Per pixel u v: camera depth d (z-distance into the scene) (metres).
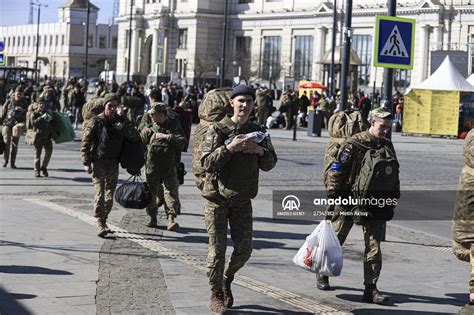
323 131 62.38
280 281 12.73
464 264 14.92
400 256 15.47
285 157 37.22
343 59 40.47
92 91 116.00
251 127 10.55
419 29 97.00
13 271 12.43
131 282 12.12
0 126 36.25
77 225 16.80
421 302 11.85
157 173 16.58
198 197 22.23
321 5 110.50
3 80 74.19
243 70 121.38
